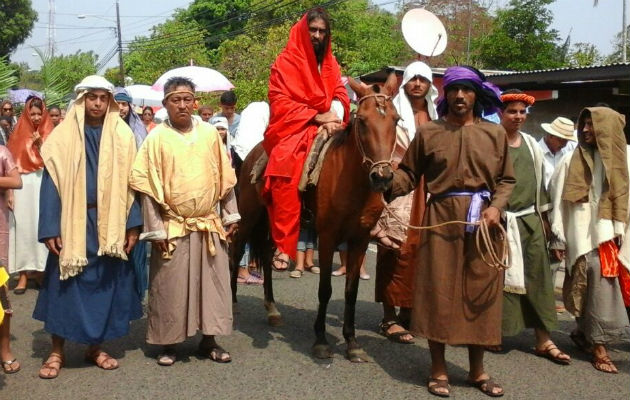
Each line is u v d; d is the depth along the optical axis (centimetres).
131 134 497
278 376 495
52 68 1075
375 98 472
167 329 502
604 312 512
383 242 566
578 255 521
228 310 520
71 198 477
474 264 442
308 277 840
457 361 531
